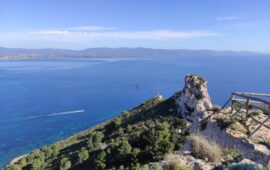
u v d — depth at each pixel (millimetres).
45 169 64625
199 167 23406
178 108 52906
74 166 56938
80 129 130250
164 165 24062
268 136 30109
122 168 36031
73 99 198250
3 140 114625
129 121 69812
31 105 178375
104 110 166500
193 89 50406
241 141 29594
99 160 44531
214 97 198375
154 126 45875
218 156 24906
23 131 126562
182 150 28719
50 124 137500
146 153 36531
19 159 80750
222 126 34281
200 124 40031
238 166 20359
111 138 64938
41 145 109312
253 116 35406
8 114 155750
